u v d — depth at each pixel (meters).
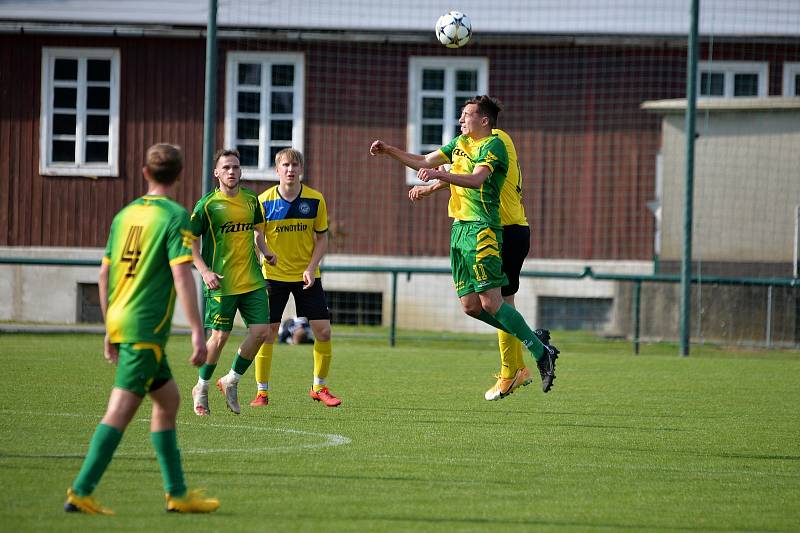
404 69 71.44
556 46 70.19
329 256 70.69
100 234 72.06
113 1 72.31
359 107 71.50
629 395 37.94
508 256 32.53
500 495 20.75
